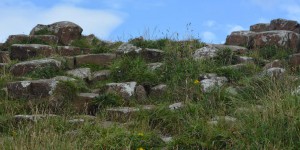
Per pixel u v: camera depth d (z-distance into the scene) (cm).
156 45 1380
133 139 793
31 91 1046
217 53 1259
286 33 1358
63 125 883
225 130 798
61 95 1028
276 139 737
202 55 1256
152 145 793
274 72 1063
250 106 872
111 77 1195
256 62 1261
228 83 1101
